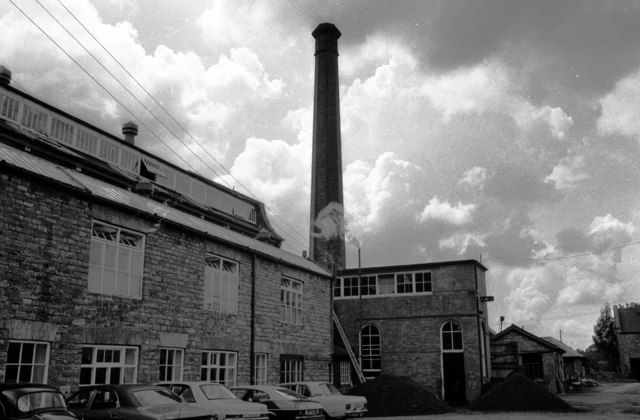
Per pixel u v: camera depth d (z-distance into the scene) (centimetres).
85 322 1379
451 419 1906
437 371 3139
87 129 2231
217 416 1091
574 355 5806
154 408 981
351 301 3419
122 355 1480
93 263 1445
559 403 2397
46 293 1294
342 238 4644
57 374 1292
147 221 1602
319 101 5059
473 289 3180
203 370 1784
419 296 3278
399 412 2173
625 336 6812
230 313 1923
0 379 1177
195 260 1780
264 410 1209
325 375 2516
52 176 1376
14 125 1894
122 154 2383
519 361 3791
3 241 1220
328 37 5194
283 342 2220
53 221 1332
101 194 1495
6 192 1241
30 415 850
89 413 998
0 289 1200
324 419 1603
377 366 3278
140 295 1559
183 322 1695
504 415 2125
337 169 4822
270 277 2191
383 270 3378
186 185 2723
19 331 1221
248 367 1984
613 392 4212
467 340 3122
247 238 2383
